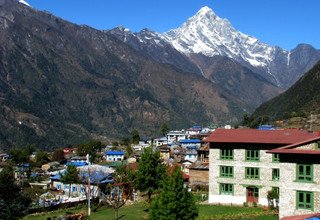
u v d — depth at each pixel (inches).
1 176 3129.9
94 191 4168.3
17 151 7667.3
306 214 2255.2
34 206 3639.3
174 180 2438.5
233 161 3538.4
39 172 6811.0
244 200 3494.1
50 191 4869.6
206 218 2965.1
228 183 3545.8
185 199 2423.7
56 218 3157.0
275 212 3112.7
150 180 3462.1
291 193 2466.8
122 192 3727.9
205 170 4279.0
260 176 3449.8
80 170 4608.8
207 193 3993.6
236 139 3518.7
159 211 2413.9
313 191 2412.6
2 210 3073.3
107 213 3400.6
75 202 3764.8
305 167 2447.1
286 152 2447.1
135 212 3353.8
